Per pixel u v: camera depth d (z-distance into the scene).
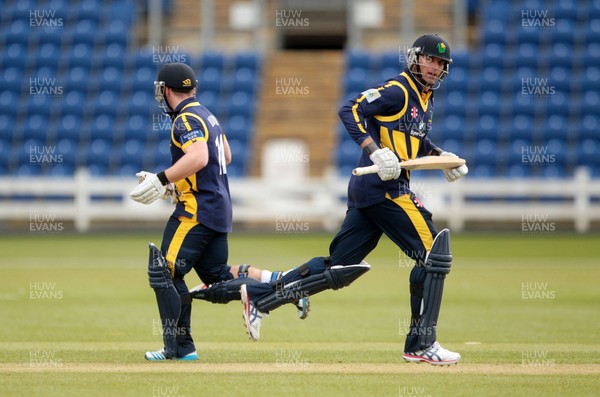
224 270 26.95
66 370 24.44
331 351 28.16
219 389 21.83
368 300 42.53
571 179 90.19
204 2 100.50
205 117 25.97
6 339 30.77
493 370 24.59
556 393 21.39
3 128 95.19
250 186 87.88
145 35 106.38
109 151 94.06
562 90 95.44
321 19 105.56
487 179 89.88
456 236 81.00
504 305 40.53
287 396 21.00
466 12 104.25
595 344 29.89
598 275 52.22
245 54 98.69
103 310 38.59
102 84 97.62
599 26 99.62
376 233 25.88
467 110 94.44
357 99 24.84
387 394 21.25
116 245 73.44
